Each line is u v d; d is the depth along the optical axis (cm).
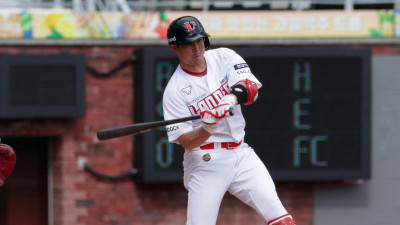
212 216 2108
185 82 2059
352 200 4700
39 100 4353
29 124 4453
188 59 2017
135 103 4497
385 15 4647
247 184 2086
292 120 4431
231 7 4678
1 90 4306
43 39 4419
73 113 4391
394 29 4653
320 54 4422
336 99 4453
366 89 4475
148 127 1948
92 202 4534
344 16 4616
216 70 2061
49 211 4575
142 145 4372
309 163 4456
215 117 1900
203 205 2094
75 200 4519
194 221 2103
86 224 4534
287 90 4412
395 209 4712
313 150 4456
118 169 4547
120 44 4488
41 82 4356
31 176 4584
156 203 4584
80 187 4525
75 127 4503
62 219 4512
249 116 4403
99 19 4488
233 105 1919
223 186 2095
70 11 4466
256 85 1992
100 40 4472
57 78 4369
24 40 4397
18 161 4569
